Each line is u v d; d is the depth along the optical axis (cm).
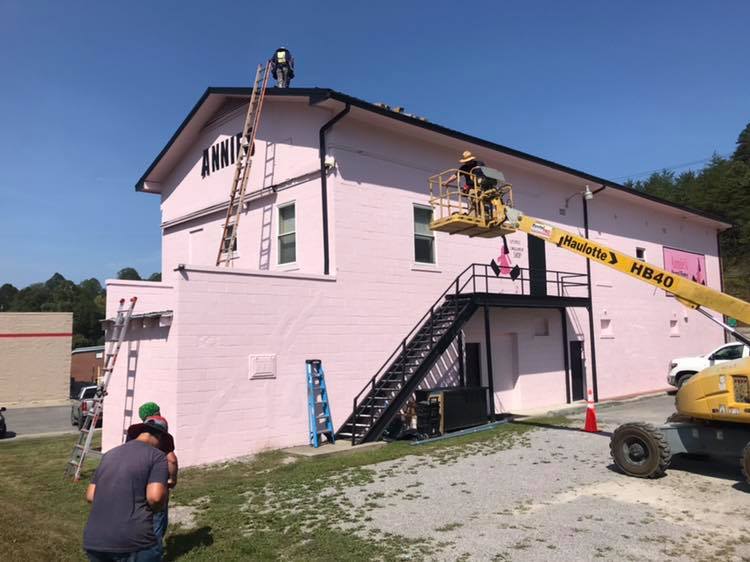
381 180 1420
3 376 3247
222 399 1067
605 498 743
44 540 654
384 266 1395
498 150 1652
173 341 1034
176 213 1886
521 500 740
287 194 1437
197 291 1058
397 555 556
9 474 1079
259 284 1147
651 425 866
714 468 906
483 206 1086
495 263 1711
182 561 558
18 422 2403
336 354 1265
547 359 1862
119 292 1300
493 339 1705
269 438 1123
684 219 2756
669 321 2517
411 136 1502
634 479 841
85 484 950
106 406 1264
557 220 1977
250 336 1121
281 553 572
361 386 1305
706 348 2750
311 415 1177
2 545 634
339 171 1335
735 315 844
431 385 1484
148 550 390
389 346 1377
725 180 7494
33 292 10750
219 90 1611
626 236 2323
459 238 1608
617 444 882
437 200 1548
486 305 1491
